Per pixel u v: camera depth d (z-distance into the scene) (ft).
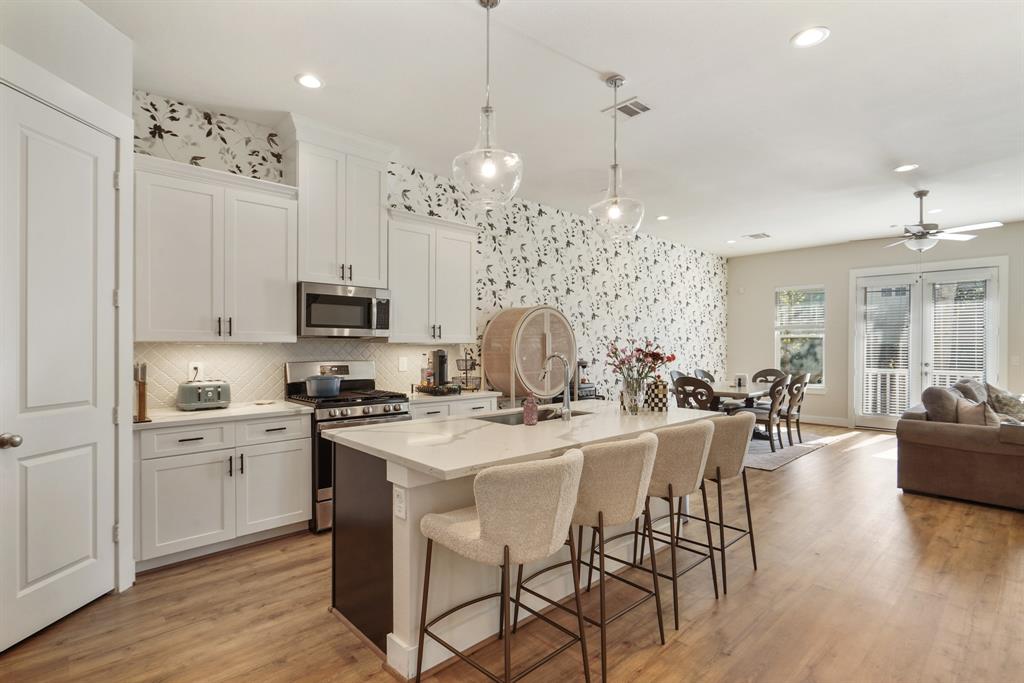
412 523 6.57
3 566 6.71
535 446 7.11
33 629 7.09
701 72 9.54
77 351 7.72
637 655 6.95
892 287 23.79
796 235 23.48
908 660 6.83
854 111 11.11
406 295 13.65
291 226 11.47
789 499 13.96
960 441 13.53
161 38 8.55
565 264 19.51
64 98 7.42
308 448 11.19
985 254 21.35
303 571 9.40
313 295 11.61
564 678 6.47
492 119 7.84
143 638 7.22
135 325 9.37
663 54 8.95
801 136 12.44
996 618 7.88
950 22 7.98
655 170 14.80
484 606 7.33
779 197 17.42
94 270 8.00
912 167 14.44
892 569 9.63
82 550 7.84
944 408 14.46
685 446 7.79
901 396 23.53
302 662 6.76
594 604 8.36
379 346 14.20
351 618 7.62
